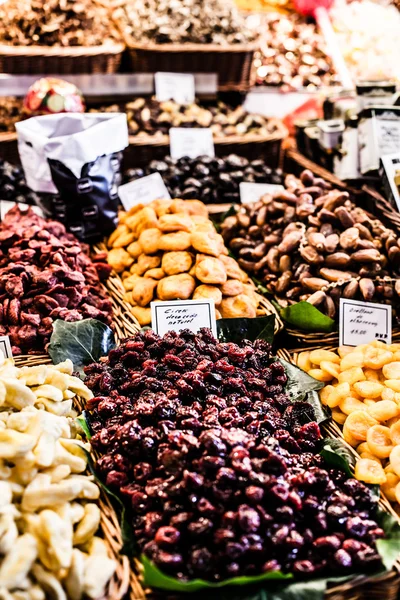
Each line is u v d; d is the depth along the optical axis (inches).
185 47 169.0
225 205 136.9
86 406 77.0
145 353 83.5
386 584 60.7
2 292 95.6
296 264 110.4
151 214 115.0
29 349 92.4
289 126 180.7
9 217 118.0
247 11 208.5
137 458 66.7
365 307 100.3
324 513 63.2
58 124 120.5
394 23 196.7
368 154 126.6
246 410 75.0
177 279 102.4
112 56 165.3
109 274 113.2
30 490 61.7
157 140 151.2
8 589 54.9
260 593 57.6
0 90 151.5
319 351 96.3
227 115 169.5
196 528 58.2
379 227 111.4
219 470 60.3
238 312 101.7
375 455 78.1
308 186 126.5
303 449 74.4
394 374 88.4
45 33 162.6
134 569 60.7
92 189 118.7
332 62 192.4
